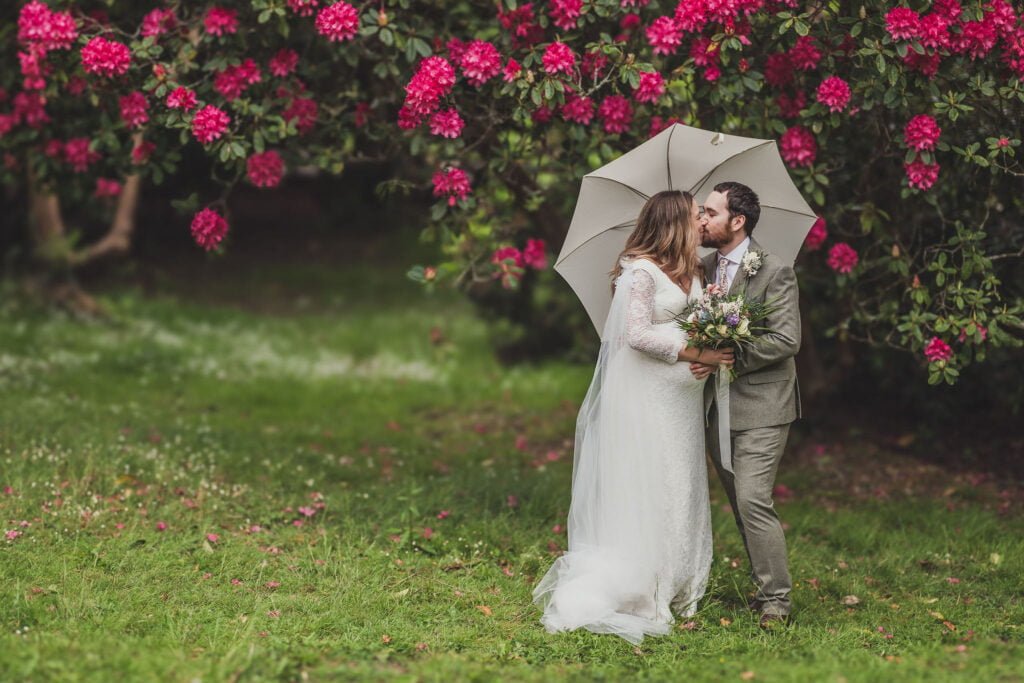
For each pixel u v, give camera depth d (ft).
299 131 26.12
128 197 50.85
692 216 18.99
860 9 21.44
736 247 19.44
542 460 32.32
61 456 26.71
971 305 23.20
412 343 48.88
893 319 24.88
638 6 22.09
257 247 75.20
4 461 26.02
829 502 28.66
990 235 25.11
